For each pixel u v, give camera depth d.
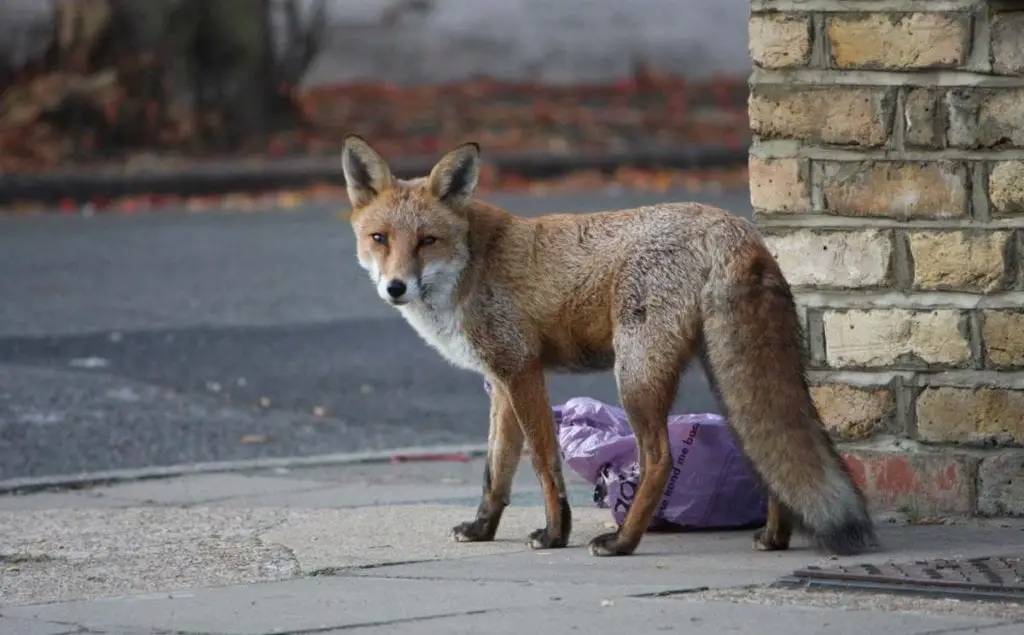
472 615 9.05
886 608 8.97
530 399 11.05
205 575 10.44
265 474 14.70
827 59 11.56
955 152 11.35
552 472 11.12
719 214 10.72
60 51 37.22
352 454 15.41
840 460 10.47
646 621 8.79
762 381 10.29
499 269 11.09
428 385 18.62
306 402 17.77
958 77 11.33
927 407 11.47
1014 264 11.28
